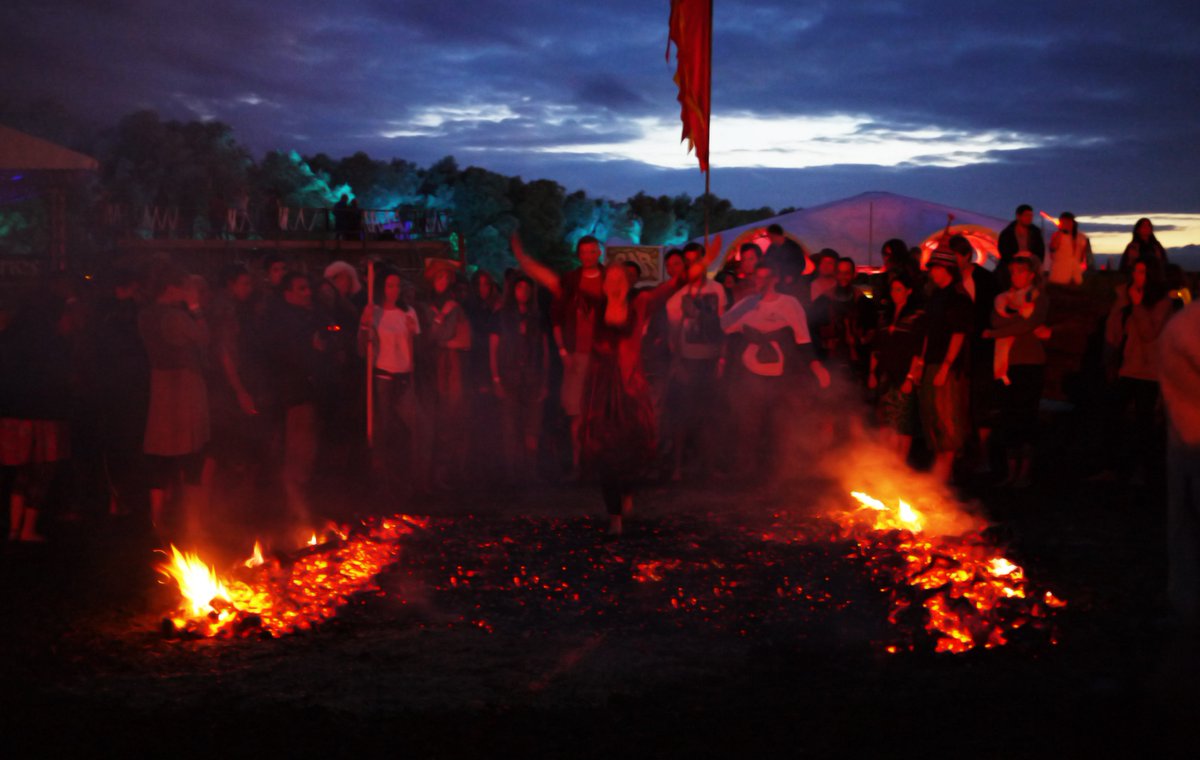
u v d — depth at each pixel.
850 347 11.43
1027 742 3.49
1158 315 9.39
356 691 4.36
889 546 6.88
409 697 4.27
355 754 3.57
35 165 14.20
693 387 10.34
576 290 8.05
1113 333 9.71
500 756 3.54
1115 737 3.42
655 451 7.66
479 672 4.66
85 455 8.28
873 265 19.64
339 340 9.46
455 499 9.28
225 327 8.39
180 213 29.34
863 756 3.44
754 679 4.44
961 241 9.12
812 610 5.63
